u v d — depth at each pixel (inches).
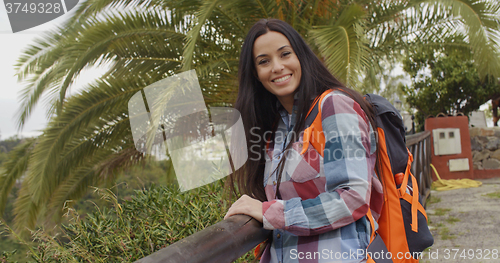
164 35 187.5
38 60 194.4
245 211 33.5
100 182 222.2
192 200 65.8
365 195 31.6
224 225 30.4
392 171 41.8
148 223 59.7
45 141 170.7
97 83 177.0
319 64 39.8
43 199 193.3
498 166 233.5
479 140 240.1
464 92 371.9
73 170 207.9
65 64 164.1
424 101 393.1
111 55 187.5
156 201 63.6
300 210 32.2
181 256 24.0
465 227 123.3
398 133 42.3
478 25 169.6
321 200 31.9
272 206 33.1
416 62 381.1
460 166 227.6
